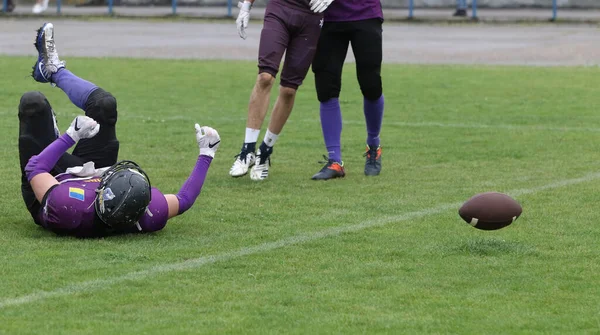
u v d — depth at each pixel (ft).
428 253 39.68
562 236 42.63
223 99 97.86
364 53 57.82
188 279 35.73
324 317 31.53
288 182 56.59
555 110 89.51
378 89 57.98
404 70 125.90
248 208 48.78
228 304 32.83
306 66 56.65
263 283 35.37
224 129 77.87
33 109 41.91
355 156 66.69
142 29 193.88
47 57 46.21
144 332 29.96
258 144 70.90
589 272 36.94
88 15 222.28
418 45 162.20
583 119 83.46
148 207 41.75
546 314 31.99
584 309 32.50
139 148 68.18
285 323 30.94
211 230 43.78
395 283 35.45
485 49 155.43
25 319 31.12
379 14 58.49
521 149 68.18
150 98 97.96
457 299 33.55
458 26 200.44
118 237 41.93
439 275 36.47
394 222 45.55
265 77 56.29
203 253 39.55
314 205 49.73
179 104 93.76
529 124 80.79
